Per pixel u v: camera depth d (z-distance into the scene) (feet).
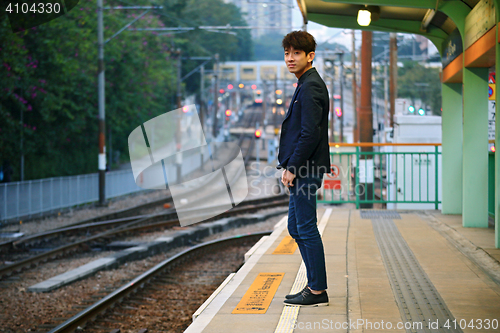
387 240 22.29
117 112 108.88
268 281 15.79
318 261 12.92
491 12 19.98
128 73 105.60
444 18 26.55
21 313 21.99
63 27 79.61
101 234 40.34
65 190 64.03
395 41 67.51
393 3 23.41
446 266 17.46
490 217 28.81
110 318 20.76
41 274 29.66
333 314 12.47
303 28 59.41
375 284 15.20
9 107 81.66
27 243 38.78
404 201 32.91
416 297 13.85
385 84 116.26
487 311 12.64
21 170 81.71
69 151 102.12
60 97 84.38
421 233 23.98
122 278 28.66
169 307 22.35
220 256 34.32
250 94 375.86
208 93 235.20
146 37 122.83
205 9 266.57
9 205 52.08
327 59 121.29
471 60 23.21
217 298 14.07
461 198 29.50
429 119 40.37
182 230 42.78
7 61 67.72
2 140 76.07
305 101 12.19
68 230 43.39
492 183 27.73
